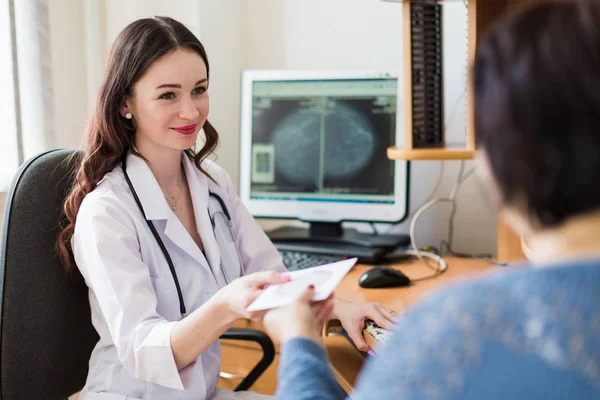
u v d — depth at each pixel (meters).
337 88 2.10
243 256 1.66
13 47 1.80
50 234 1.40
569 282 0.54
